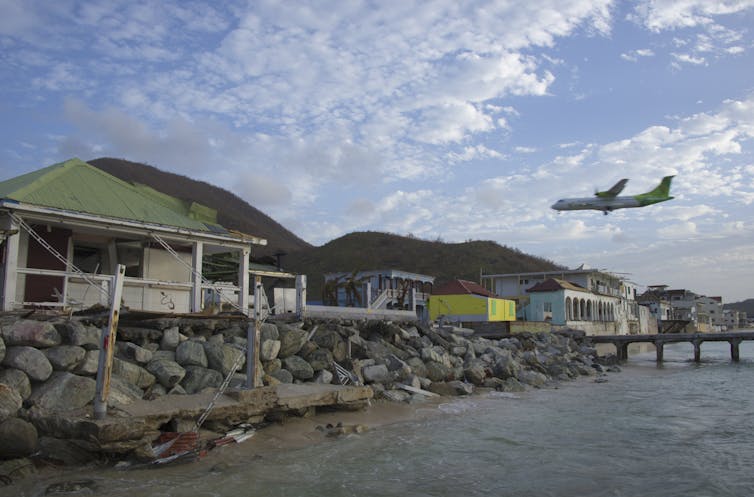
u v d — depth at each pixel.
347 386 18.84
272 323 20.86
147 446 12.41
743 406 23.48
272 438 15.19
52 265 18.81
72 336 13.73
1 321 13.42
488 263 113.50
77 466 11.91
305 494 11.25
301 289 22.53
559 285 65.12
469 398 24.31
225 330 18.98
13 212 16.62
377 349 25.20
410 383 23.59
